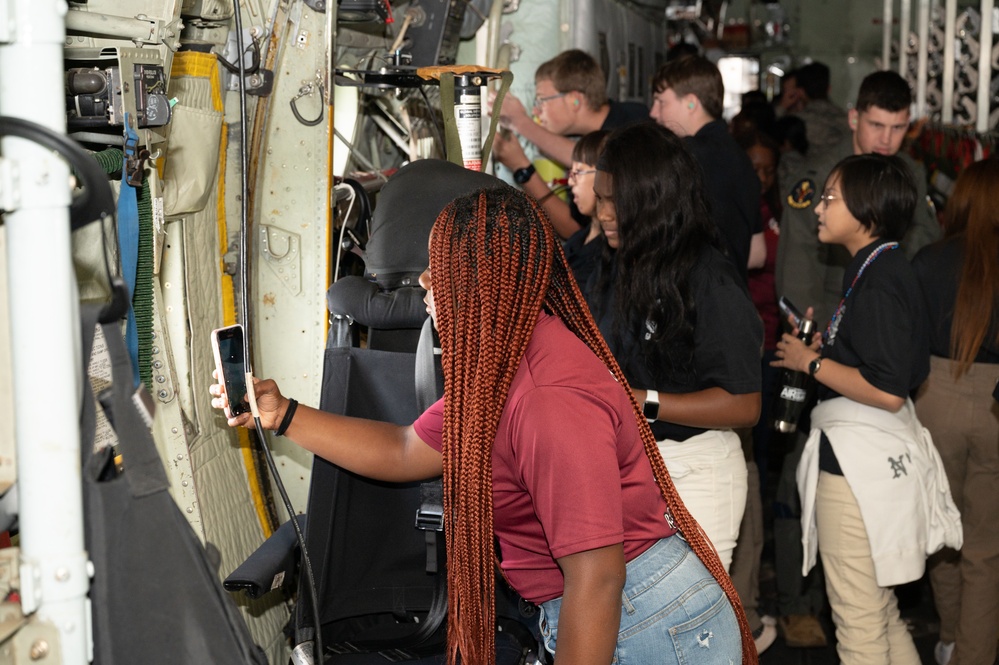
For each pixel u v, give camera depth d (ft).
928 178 20.42
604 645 4.87
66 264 4.12
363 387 7.08
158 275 7.34
